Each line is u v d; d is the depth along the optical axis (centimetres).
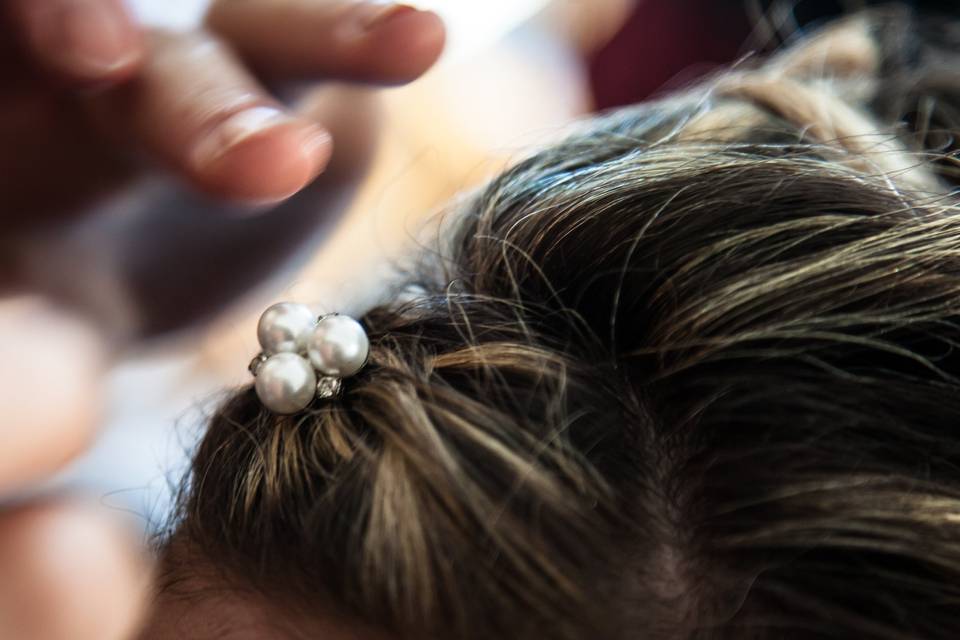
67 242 21
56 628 25
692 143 24
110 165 20
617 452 19
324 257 33
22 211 20
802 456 19
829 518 19
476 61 52
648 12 43
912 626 19
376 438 19
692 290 20
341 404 20
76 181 20
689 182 21
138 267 22
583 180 22
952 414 19
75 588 25
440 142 46
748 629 19
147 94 19
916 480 19
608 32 47
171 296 23
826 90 27
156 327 24
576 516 18
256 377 20
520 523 18
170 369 30
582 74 50
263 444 20
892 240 20
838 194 21
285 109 19
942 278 20
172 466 27
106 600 25
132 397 29
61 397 21
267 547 20
